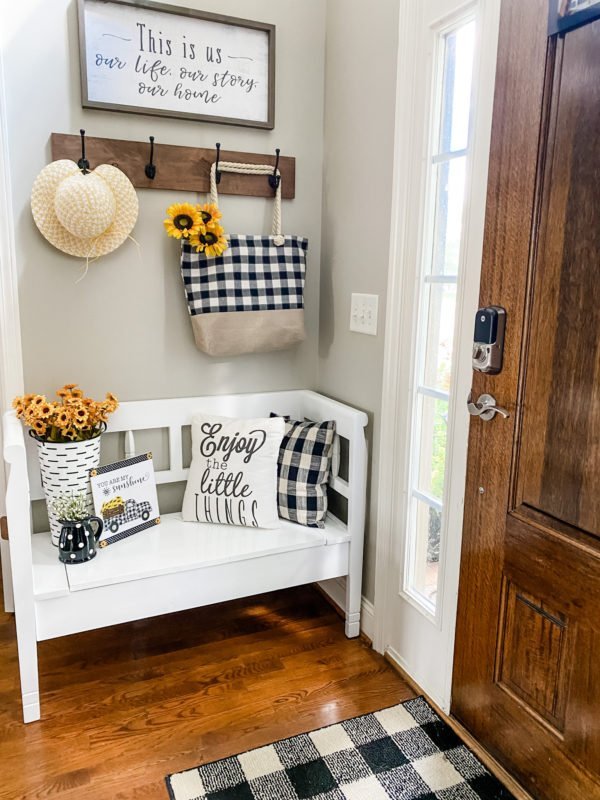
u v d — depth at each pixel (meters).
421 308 1.70
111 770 1.50
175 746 1.58
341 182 2.07
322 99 2.16
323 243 2.22
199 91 1.96
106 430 2.00
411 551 1.85
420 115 1.63
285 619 2.17
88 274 1.94
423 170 1.64
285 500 2.01
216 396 2.17
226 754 1.56
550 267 1.27
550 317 1.28
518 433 1.38
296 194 2.18
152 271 2.02
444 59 1.57
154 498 2.00
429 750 1.57
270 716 1.69
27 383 1.93
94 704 1.73
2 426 1.95
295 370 2.30
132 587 1.71
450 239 1.61
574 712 1.29
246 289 2.02
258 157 2.08
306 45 2.11
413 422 1.77
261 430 2.00
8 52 1.74
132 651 1.98
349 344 2.08
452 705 1.69
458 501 1.59
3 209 1.80
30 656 1.62
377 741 1.60
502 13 1.33
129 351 2.04
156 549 1.84
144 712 1.70
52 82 1.80
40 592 1.60
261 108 2.06
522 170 1.31
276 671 1.89
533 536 1.36
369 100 1.87
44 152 1.83
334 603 2.26
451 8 1.50
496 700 1.52
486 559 1.51
